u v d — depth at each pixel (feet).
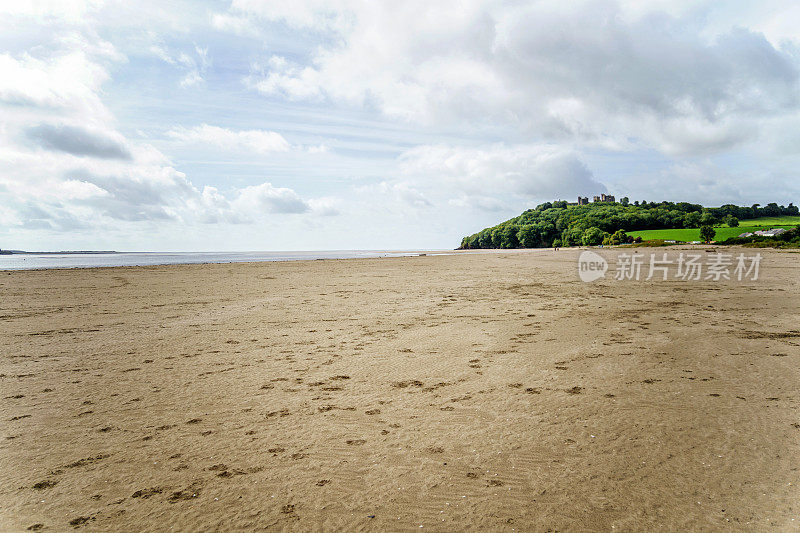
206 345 25.91
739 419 13.85
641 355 21.86
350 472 11.27
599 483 10.42
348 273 79.92
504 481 10.62
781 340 24.44
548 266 89.25
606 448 12.15
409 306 40.40
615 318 32.22
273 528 9.05
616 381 17.94
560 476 10.78
